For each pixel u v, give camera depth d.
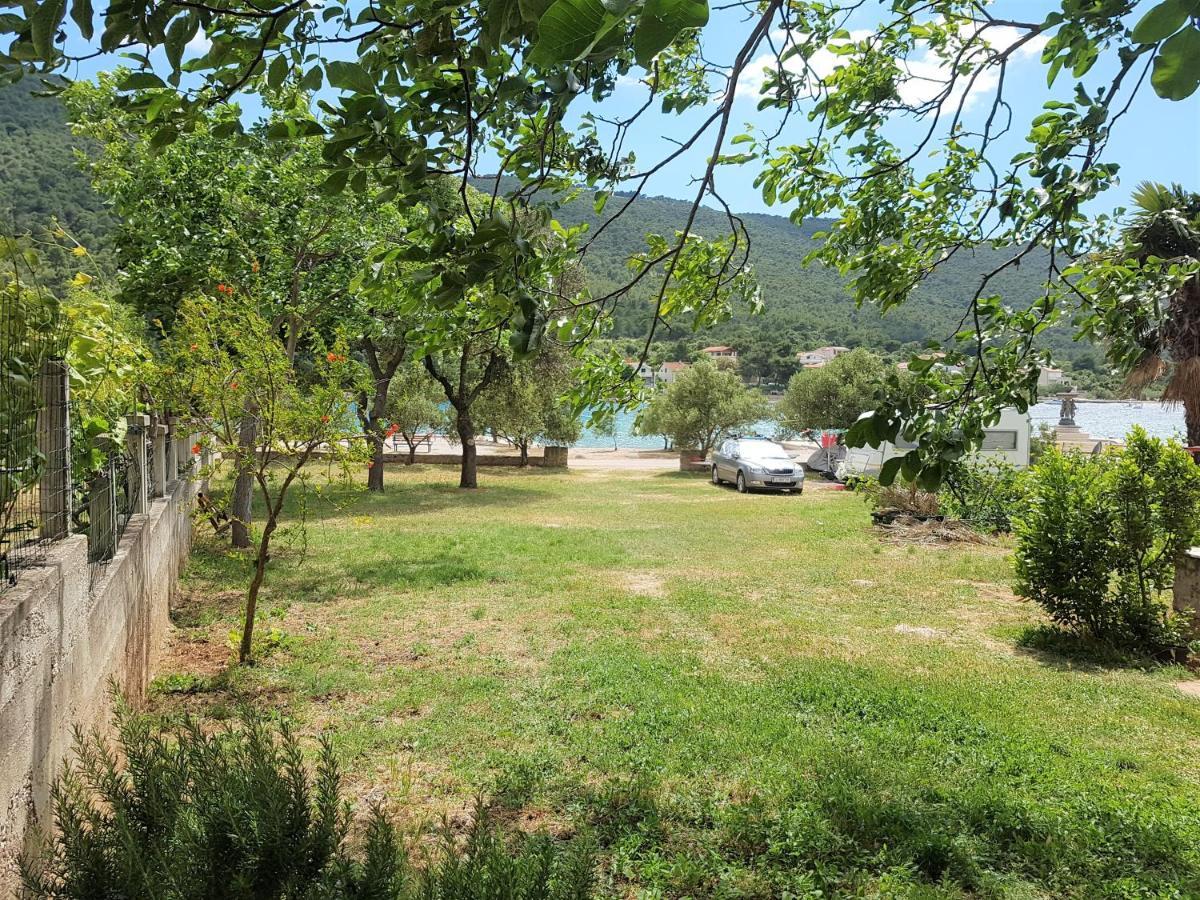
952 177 4.47
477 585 10.30
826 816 4.06
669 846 3.82
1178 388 14.78
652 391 4.58
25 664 2.56
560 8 1.10
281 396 7.09
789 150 4.86
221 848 2.24
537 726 5.42
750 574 11.44
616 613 8.88
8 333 2.86
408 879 3.25
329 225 11.29
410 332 3.44
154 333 12.59
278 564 11.32
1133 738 5.38
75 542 3.41
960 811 4.14
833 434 31.66
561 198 3.49
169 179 10.45
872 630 8.41
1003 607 9.48
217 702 5.75
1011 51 2.88
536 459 33.44
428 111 2.31
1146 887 3.45
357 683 6.27
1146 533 7.40
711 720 5.52
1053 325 3.83
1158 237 13.18
